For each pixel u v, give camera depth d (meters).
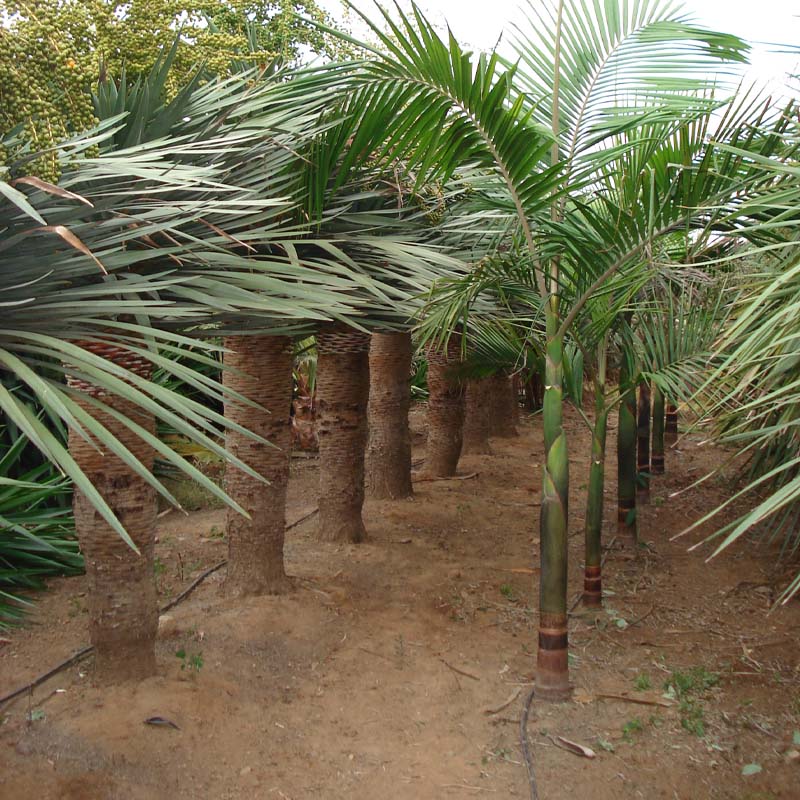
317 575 5.06
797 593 5.21
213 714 3.46
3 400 1.97
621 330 4.98
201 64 3.55
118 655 3.52
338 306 3.20
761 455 5.09
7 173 2.41
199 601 4.59
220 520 6.41
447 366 7.47
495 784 3.12
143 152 3.24
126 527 3.41
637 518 7.07
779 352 2.61
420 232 4.38
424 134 3.39
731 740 3.46
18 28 2.38
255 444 4.50
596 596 4.97
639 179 3.42
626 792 3.08
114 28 3.27
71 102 2.51
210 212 3.04
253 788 3.06
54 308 2.50
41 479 5.86
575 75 3.79
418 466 8.78
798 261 2.53
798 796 3.06
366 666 4.05
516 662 4.16
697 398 4.47
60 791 2.92
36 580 5.06
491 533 6.35
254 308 3.05
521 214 3.54
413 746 3.39
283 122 3.65
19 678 3.72
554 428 3.73
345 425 5.69
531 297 3.96
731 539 1.92
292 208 3.77
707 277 3.64
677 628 4.72
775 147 3.26
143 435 2.17
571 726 3.54
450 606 4.85
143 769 3.08
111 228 2.82
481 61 3.10
